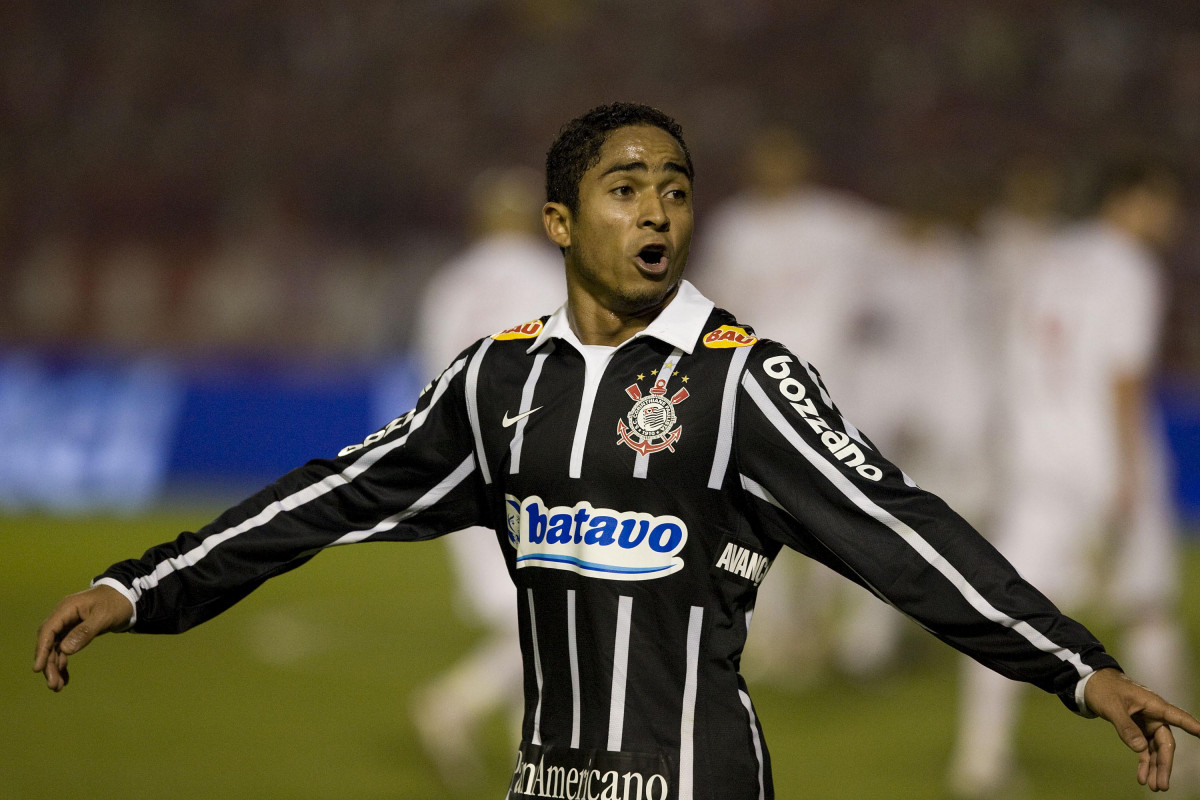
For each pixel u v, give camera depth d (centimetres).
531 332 827
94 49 6800
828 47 6925
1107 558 1789
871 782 1755
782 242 2536
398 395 4688
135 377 4662
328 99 6844
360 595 3188
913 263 2636
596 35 7075
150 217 6359
